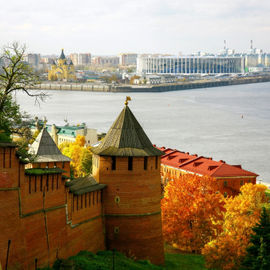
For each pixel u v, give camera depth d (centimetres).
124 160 6575
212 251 7162
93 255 6181
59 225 5797
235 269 7088
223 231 8225
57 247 5759
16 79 6172
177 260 7456
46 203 5609
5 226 5116
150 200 6688
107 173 6600
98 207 6544
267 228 6400
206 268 7188
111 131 6781
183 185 8581
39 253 5484
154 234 6738
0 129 6134
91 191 6353
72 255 6041
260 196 10831
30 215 5372
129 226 6606
